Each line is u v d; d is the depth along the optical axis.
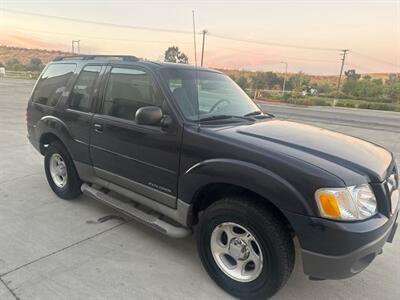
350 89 58.97
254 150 2.37
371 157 2.58
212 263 2.69
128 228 3.61
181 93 2.99
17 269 2.81
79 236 3.40
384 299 2.64
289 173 2.18
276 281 2.34
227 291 2.61
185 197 2.76
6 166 5.67
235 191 2.57
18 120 10.86
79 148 3.75
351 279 2.88
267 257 2.34
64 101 3.95
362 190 2.18
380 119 20.86
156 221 3.07
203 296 2.59
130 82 3.26
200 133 2.65
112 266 2.91
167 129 2.82
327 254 2.12
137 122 2.76
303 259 2.22
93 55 3.90
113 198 3.59
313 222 2.11
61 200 4.27
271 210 2.34
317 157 2.34
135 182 3.20
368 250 2.14
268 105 31.94
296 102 40.28
